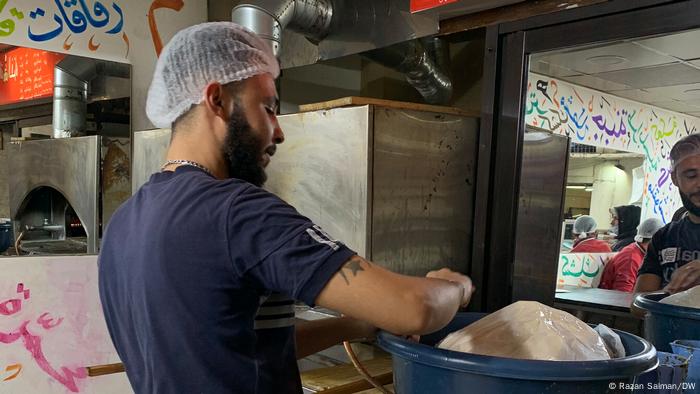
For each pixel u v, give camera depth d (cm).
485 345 85
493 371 72
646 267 134
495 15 151
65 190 229
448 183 166
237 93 87
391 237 153
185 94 85
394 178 153
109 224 90
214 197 75
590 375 70
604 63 141
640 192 137
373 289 70
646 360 75
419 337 98
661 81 135
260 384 80
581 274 143
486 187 152
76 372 225
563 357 79
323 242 72
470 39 215
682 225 129
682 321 114
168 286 74
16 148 216
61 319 222
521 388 72
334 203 157
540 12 139
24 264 213
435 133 162
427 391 80
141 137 229
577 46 133
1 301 209
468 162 171
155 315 75
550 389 71
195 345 74
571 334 84
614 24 125
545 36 138
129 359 85
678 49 127
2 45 211
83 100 231
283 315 86
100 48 236
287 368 86
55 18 223
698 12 112
